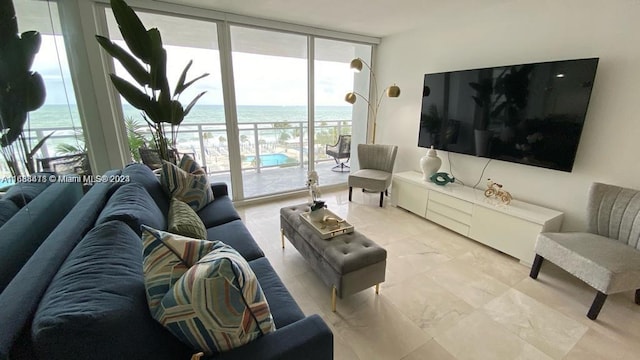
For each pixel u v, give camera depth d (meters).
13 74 1.29
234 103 3.32
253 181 4.67
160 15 2.81
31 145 1.40
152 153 3.12
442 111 3.19
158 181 2.17
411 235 2.86
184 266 0.94
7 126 1.21
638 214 1.84
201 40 3.52
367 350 1.52
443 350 1.52
